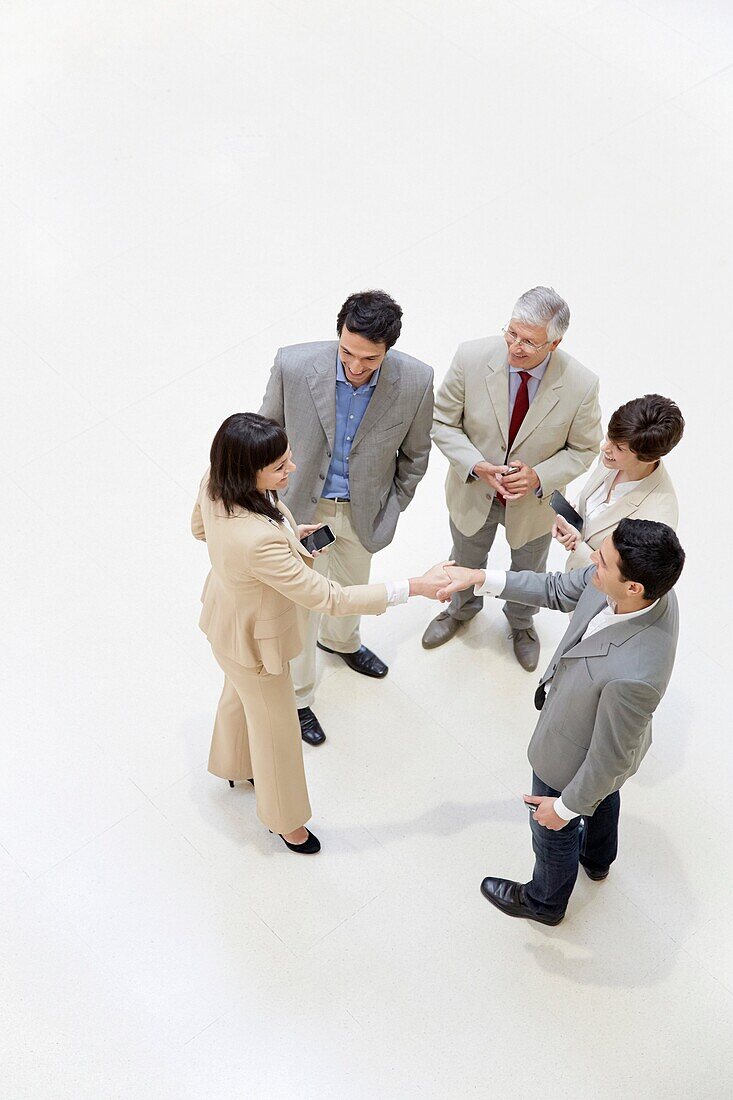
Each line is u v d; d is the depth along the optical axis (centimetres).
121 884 347
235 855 355
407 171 573
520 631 409
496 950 339
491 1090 313
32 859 351
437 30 639
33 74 603
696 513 454
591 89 616
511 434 348
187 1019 321
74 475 453
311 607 281
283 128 588
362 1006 327
